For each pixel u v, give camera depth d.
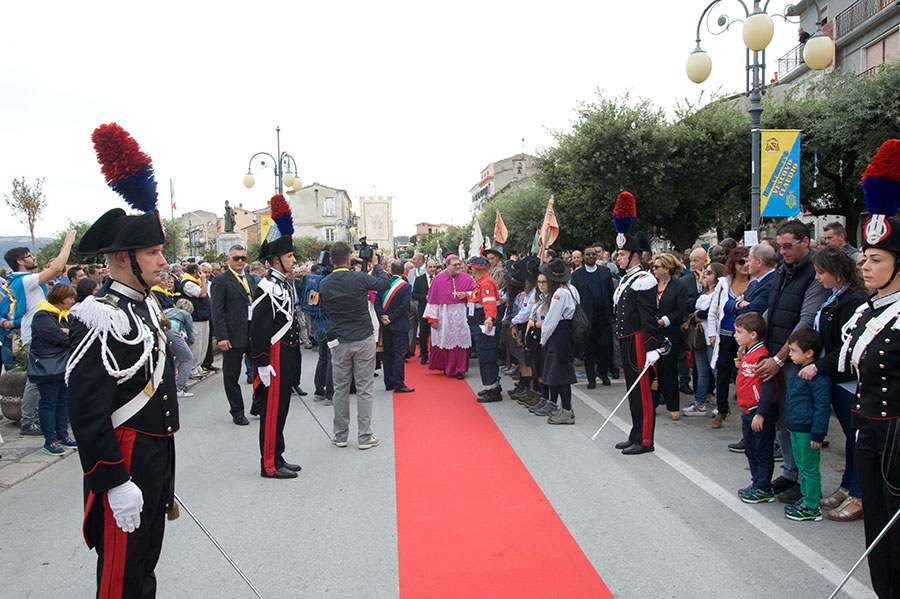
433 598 3.39
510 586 3.50
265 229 15.80
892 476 2.79
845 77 17.00
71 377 2.52
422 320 11.52
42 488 5.39
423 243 95.00
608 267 9.56
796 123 17.44
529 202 30.08
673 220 21.08
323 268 7.93
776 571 3.59
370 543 4.10
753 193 9.95
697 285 7.89
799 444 4.27
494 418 7.34
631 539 4.05
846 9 22.28
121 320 2.61
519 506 4.66
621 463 5.58
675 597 3.34
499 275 10.55
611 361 9.05
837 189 18.86
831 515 4.29
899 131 15.38
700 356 7.16
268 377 5.32
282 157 18.81
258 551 4.02
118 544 2.61
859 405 2.96
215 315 7.29
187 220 80.06
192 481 5.41
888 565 2.81
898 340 2.79
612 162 18.25
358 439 6.29
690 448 5.98
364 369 6.24
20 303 7.06
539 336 7.39
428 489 5.07
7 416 7.22
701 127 18.03
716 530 4.16
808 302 4.52
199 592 3.50
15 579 3.76
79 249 2.66
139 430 2.71
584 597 3.37
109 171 2.81
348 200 84.25
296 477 5.45
